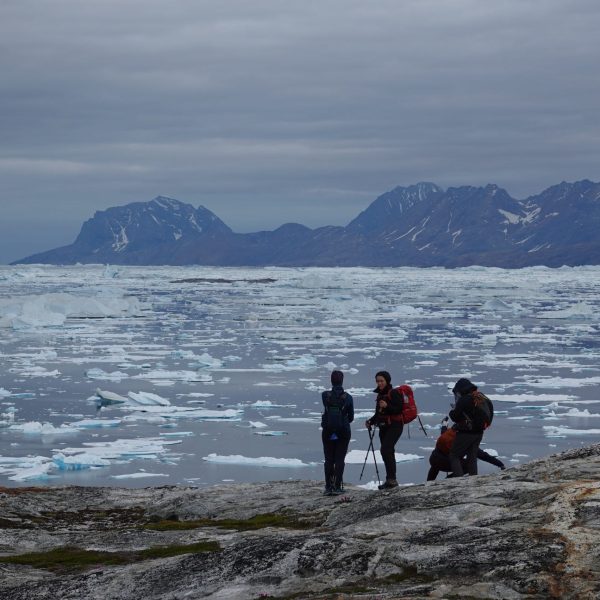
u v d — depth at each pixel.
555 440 32.62
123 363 58.03
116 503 15.16
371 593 7.31
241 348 68.44
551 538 7.88
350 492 13.84
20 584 9.03
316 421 37.44
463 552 7.89
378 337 77.19
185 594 8.02
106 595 8.35
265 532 10.98
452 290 170.38
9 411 39.34
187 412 39.03
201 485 25.91
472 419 12.67
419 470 27.20
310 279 196.25
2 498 15.08
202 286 199.88
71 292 158.25
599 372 53.59
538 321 97.75
